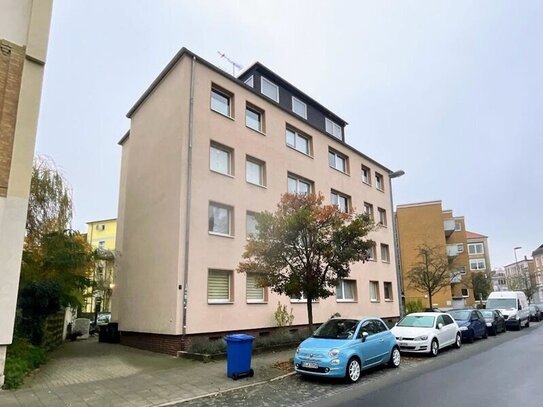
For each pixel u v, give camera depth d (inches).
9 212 378.0
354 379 376.5
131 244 754.2
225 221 688.4
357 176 1087.6
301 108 975.6
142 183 744.3
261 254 468.4
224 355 515.8
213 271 647.1
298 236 469.7
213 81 706.8
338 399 313.3
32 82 415.8
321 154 950.4
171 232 622.5
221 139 698.2
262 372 424.5
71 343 782.5
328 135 986.7
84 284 665.6
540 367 428.8
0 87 396.2
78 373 428.5
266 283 478.3
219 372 428.5
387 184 1239.5
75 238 663.8
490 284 2015.3
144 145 759.1
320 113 1041.5
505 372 402.6
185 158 634.2
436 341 543.5
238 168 719.7
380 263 1107.9
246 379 393.4
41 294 532.1
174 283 592.1
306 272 466.9
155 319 625.6
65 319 840.3
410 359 510.6
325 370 371.6
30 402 311.6
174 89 682.2
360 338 406.0
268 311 712.4
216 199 667.4
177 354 550.3
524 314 1059.9
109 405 307.4
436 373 407.8
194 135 652.1
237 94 748.6
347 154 1059.9
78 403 311.7
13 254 372.5
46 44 431.2
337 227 475.5
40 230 614.5
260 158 772.6
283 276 481.4
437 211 1977.1
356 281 981.8
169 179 652.1
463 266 2144.4
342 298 933.2
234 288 660.7
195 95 668.1
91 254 711.1
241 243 692.7
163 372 432.1
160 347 601.9
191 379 395.9
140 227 725.9
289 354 547.8
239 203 706.2
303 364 384.2
